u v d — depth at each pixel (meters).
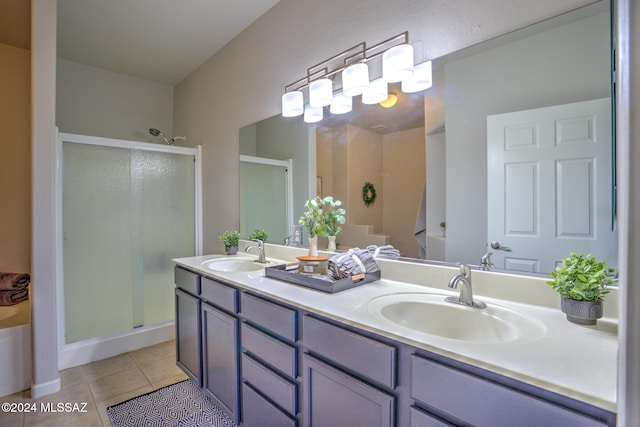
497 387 0.73
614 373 0.70
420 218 1.50
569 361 0.75
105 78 3.22
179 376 2.26
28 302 2.53
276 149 2.24
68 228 2.39
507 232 1.24
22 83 2.82
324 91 1.77
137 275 2.72
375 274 1.56
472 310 1.15
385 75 1.49
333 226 1.84
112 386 2.12
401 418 0.93
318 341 1.16
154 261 2.81
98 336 2.53
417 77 1.49
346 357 1.06
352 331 1.05
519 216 1.21
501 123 1.25
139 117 3.43
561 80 1.11
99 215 2.53
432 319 1.22
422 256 1.49
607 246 1.03
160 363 2.44
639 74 0.35
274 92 2.25
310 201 1.88
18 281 2.50
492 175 1.28
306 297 1.30
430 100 1.45
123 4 2.22
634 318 0.36
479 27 1.29
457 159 1.37
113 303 2.60
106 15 2.34
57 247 2.34
